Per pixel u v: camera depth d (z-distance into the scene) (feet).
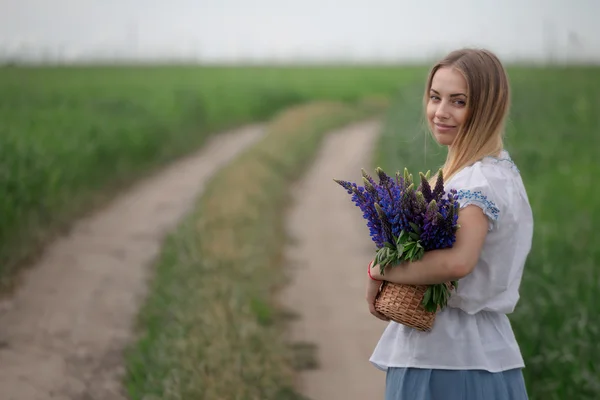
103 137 55.26
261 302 25.04
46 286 27.35
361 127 91.40
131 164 52.75
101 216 39.17
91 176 45.21
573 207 31.99
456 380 9.11
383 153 57.52
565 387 16.12
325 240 36.58
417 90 85.71
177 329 20.79
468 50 9.52
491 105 9.29
